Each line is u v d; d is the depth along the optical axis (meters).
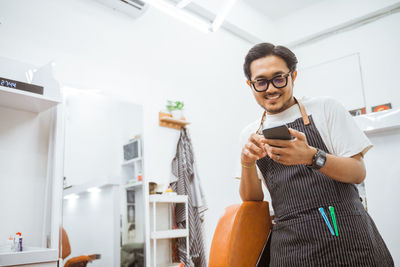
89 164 2.81
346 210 1.07
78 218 2.60
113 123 3.09
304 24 4.95
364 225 1.07
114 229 2.81
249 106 4.79
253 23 4.95
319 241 1.05
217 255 1.28
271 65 1.18
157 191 3.21
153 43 3.73
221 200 3.97
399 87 4.06
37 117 2.65
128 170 3.08
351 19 4.48
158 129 3.50
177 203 3.35
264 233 1.34
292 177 1.18
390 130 2.50
